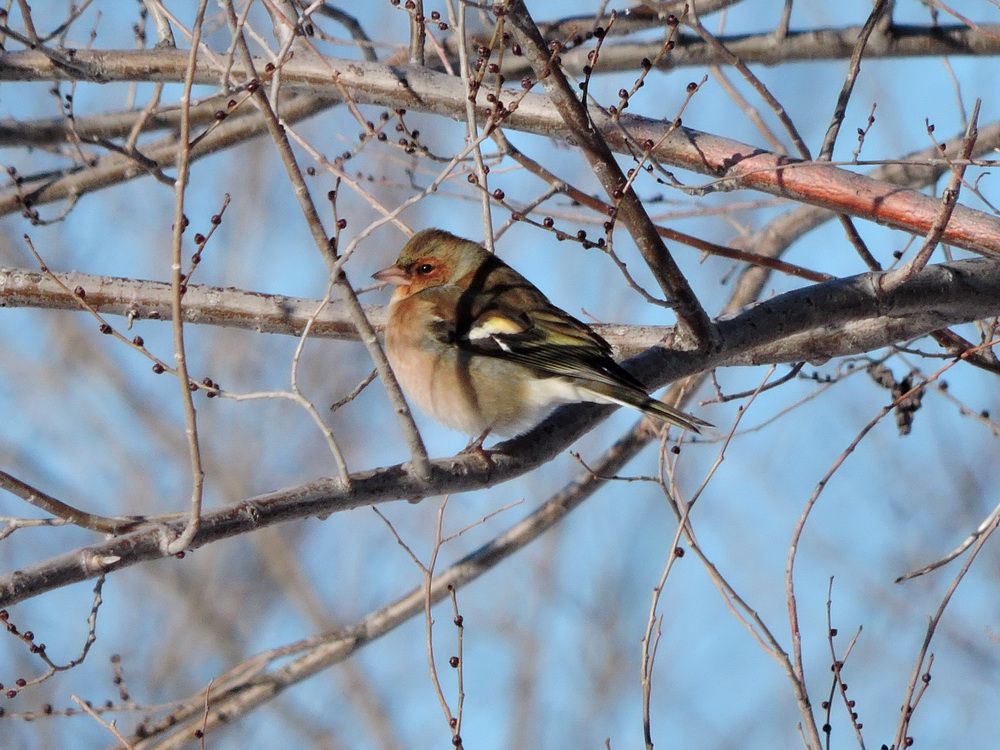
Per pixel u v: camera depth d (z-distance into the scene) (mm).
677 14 10891
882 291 10797
